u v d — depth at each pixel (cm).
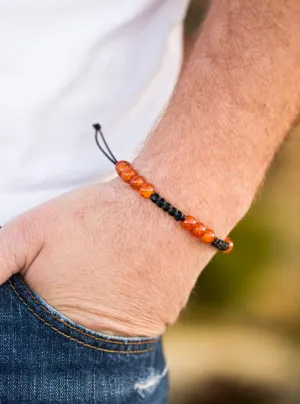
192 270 40
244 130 39
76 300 39
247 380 89
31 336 39
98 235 39
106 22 41
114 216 39
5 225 40
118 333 40
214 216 39
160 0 42
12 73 40
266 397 88
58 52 40
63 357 39
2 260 38
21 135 41
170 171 39
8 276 39
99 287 39
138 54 43
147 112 44
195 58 40
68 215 39
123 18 41
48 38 40
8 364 39
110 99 42
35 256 39
